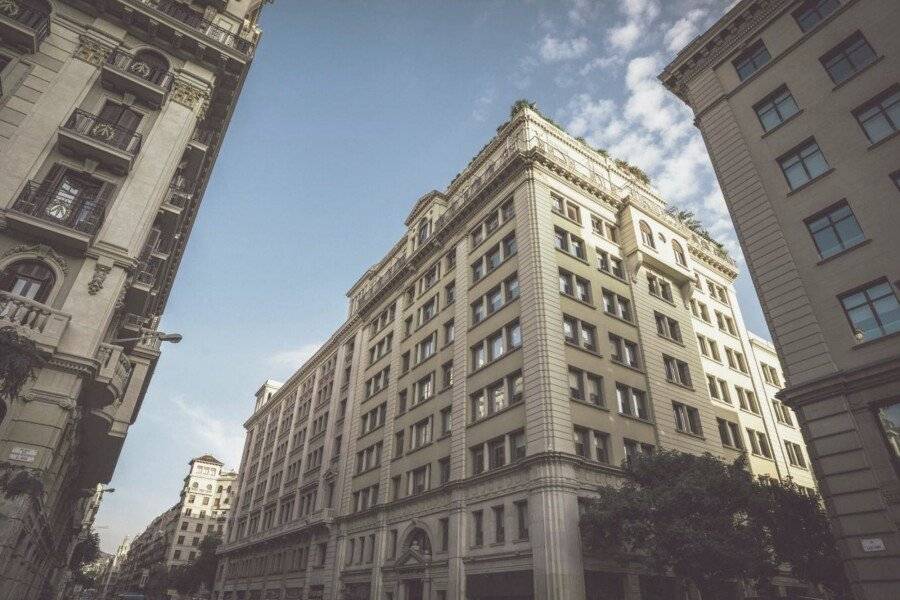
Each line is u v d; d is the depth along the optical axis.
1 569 12.83
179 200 24.23
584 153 36.44
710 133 22.09
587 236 31.52
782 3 20.94
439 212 42.16
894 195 15.69
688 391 30.64
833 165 17.41
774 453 34.97
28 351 10.25
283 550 47.22
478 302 31.88
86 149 19.67
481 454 26.55
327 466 44.16
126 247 19.30
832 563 17.95
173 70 24.25
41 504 15.30
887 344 14.57
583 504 21.66
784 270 17.55
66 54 21.33
